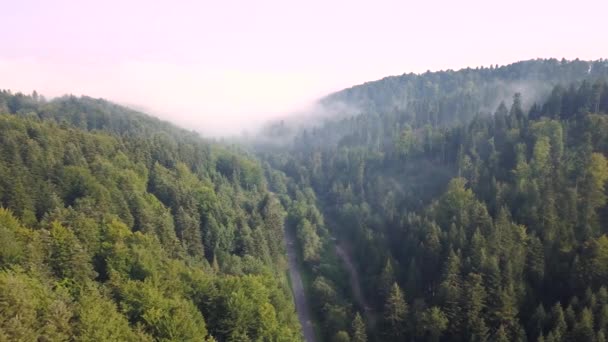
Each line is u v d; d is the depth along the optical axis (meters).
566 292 82.56
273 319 66.56
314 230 143.38
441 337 81.88
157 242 79.44
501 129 158.38
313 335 94.50
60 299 48.59
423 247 100.50
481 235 91.31
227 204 129.75
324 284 104.75
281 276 111.19
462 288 82.56
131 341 48.03
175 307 56.62
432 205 122.31
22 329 40.38
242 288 67.62
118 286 57.72
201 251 102.00
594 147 117.25
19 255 56.03
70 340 44.75
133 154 135.12
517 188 108.81
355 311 99.38
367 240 121.88
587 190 100.94
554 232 91.50
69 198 93.75
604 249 82.81
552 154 122.06
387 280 97.12
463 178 130.12
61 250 59.75
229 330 62.19
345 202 174.12
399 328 85.75
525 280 85.94
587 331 67.50
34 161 96.62
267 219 132.00
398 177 176.00
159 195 118.50
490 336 77.31
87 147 120.19
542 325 73.81
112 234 72.25
